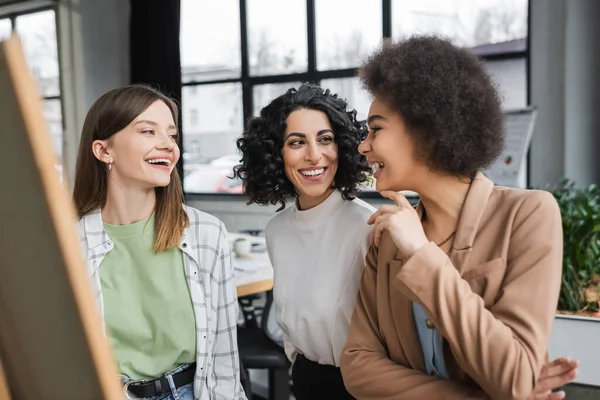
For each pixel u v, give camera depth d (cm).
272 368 233
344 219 122
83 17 611
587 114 375
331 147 120
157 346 125
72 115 615
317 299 120
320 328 121
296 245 128
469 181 91
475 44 421
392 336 94
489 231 86
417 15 451
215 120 575
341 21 493
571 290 202
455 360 88
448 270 79
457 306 77
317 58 511
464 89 83
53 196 30
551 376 78
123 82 645
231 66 562
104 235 124
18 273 33
